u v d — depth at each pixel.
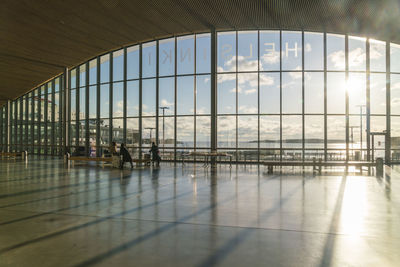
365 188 9.39
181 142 21.14
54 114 29.92
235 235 4.68
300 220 5.57
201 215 5.96
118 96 23.52
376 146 19.28
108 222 5.46
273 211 6.30
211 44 19.14
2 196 8.09
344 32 19.16
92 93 25.16
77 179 11.67
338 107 19.23
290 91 19.48
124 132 23.09
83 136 25.97
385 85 19.45
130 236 4.66
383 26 17.70
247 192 8.66
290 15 17.28
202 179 11.60
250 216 5.88
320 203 7.11
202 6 16.34
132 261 3.69
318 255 3.87
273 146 19.48
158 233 4.80
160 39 21.73
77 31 19.44
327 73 19.34
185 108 21.11
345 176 12.70
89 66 25.34
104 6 16.08
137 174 13.39
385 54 19.58
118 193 8.52
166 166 17.72
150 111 22.08
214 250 4.05
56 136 29.80
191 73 21.03
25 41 20.77
